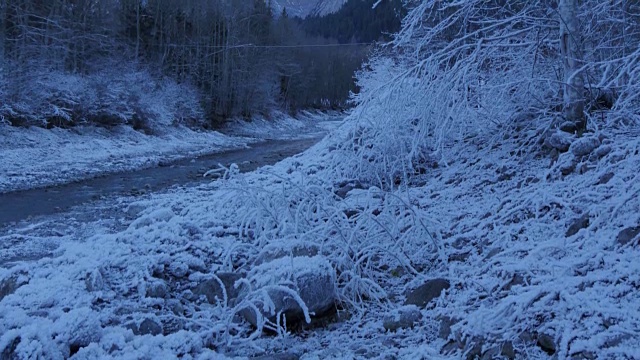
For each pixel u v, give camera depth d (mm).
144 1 38438
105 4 32219
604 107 6910
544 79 6809
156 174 15305
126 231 5820
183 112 30750
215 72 38719
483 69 8055
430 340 3420
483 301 3555
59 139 18703
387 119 7762
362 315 4133
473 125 8227
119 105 23516
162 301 4258
